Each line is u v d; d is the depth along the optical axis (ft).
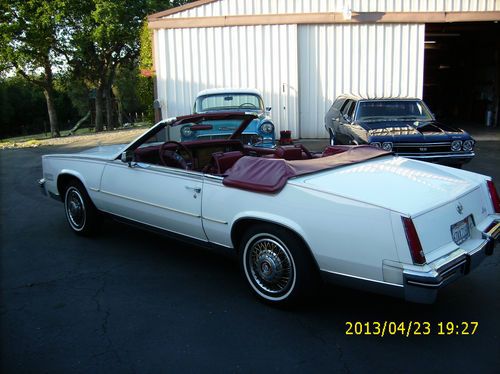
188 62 45.60
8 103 166.81
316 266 11.60
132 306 12.71
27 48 87.51
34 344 10.86
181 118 16.48
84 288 13.88
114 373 9.74
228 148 18.53
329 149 16.31
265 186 12.00
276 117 46.24
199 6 44.60
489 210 13.07
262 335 11.19
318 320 11.89
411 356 10.28
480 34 61.72
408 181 12.17
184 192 14.14
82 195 18.10
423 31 44.75
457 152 26.68
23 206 24.04
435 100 75.05
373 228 10.43
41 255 16.66
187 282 14.28
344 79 45.70
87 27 93.56
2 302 12.99
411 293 10.02
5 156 45.24
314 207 11.23
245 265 12.95
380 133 27.07
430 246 10.39
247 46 45.09
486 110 61.00
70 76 106.22
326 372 9.71
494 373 9.61
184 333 11.29
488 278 14.30
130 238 18.47
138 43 100.83
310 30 44.80
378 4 44.09
